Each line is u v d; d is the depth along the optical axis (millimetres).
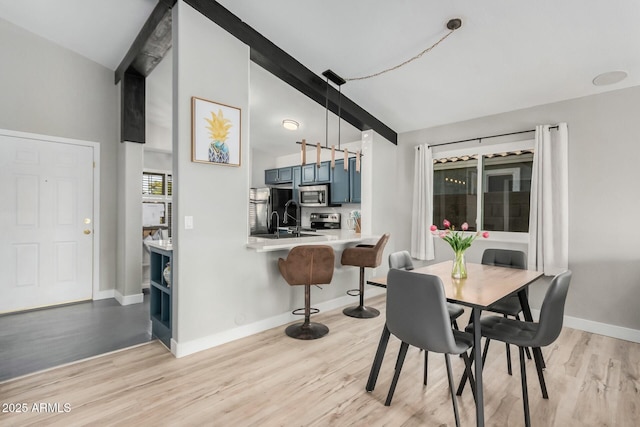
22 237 3662
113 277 4305
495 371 2416
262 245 2922
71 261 3990
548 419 1855
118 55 3896
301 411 1921
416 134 4547
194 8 2629
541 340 1783
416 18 2582
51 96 3805
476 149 4000
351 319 3506
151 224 5273
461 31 2656
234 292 2916
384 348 2119
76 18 3295
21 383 2180
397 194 4758
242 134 2941
